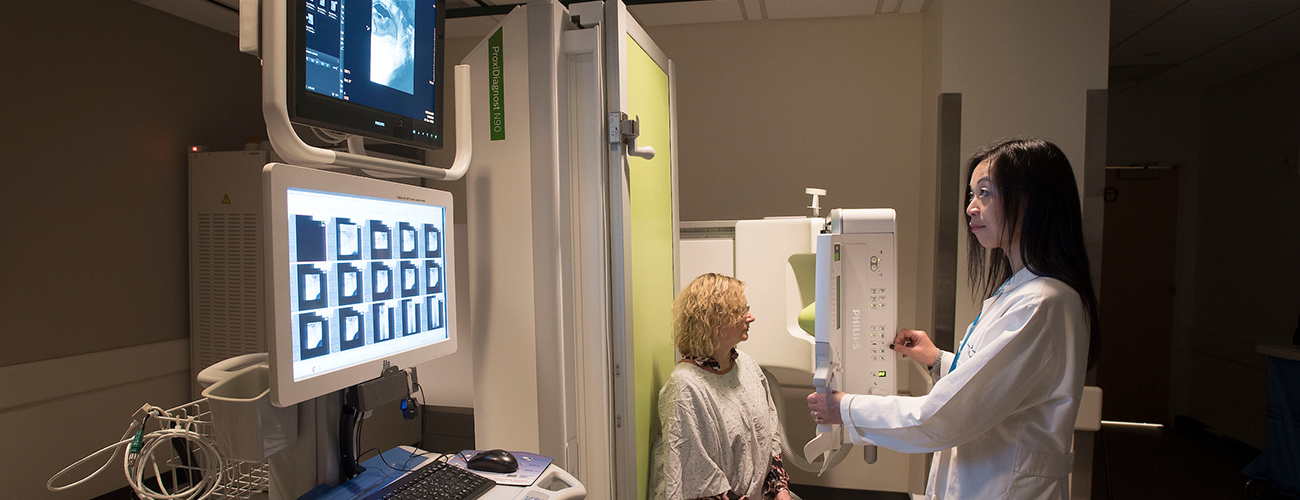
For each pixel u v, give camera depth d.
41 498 2.60
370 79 1.15
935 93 2.63
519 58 1.55
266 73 0.93
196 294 3.08
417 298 1.25
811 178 3.12
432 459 1.31
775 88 3.14
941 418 1.13
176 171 3.11
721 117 3.20
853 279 1.59
